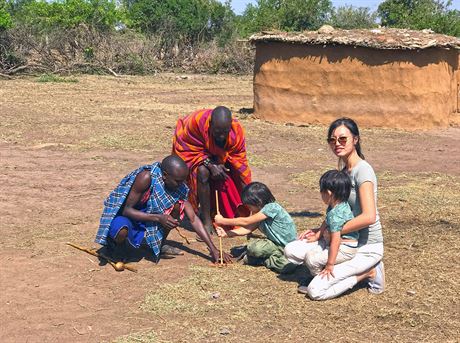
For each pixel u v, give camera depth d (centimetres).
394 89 1600
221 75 3653
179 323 504
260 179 1023
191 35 4272
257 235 734
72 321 508
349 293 563
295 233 621
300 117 1688
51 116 1673
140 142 1319
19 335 485
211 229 741
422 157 1245
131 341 473
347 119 553
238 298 550
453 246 687
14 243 688
